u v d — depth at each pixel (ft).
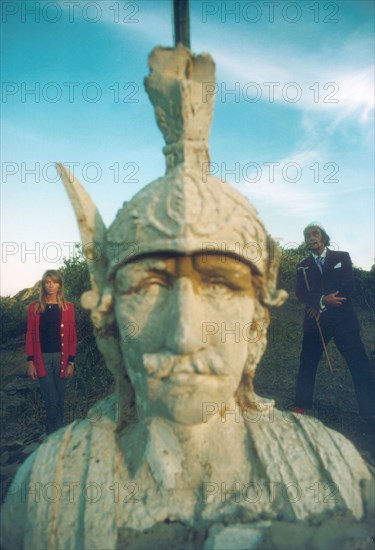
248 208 7.35
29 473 7.11
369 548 6.41
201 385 6.44
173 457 7.00
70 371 16.72
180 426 6.98
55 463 7.01
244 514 6.59
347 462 7.39
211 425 7.16
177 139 7.82
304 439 7.54
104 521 6.39
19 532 6.89
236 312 7.01
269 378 21.52
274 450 7.25
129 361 7.11
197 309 6.66
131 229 6.97
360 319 30.17
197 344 6.47
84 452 7.18
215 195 6.98
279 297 7.48
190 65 8.02
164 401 6.54
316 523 6.55
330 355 23.85
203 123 7.86
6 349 27.68
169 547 6.38
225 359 6.63
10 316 29.37
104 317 7.42
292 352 24.35
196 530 6.59
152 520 6.63
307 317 15.96
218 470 7.04
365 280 32.50
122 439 7.49
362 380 15.48
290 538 6.27
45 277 16.49
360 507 7.00
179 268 6.72
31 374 16.31
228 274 6.87
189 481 6.97
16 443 16.10
